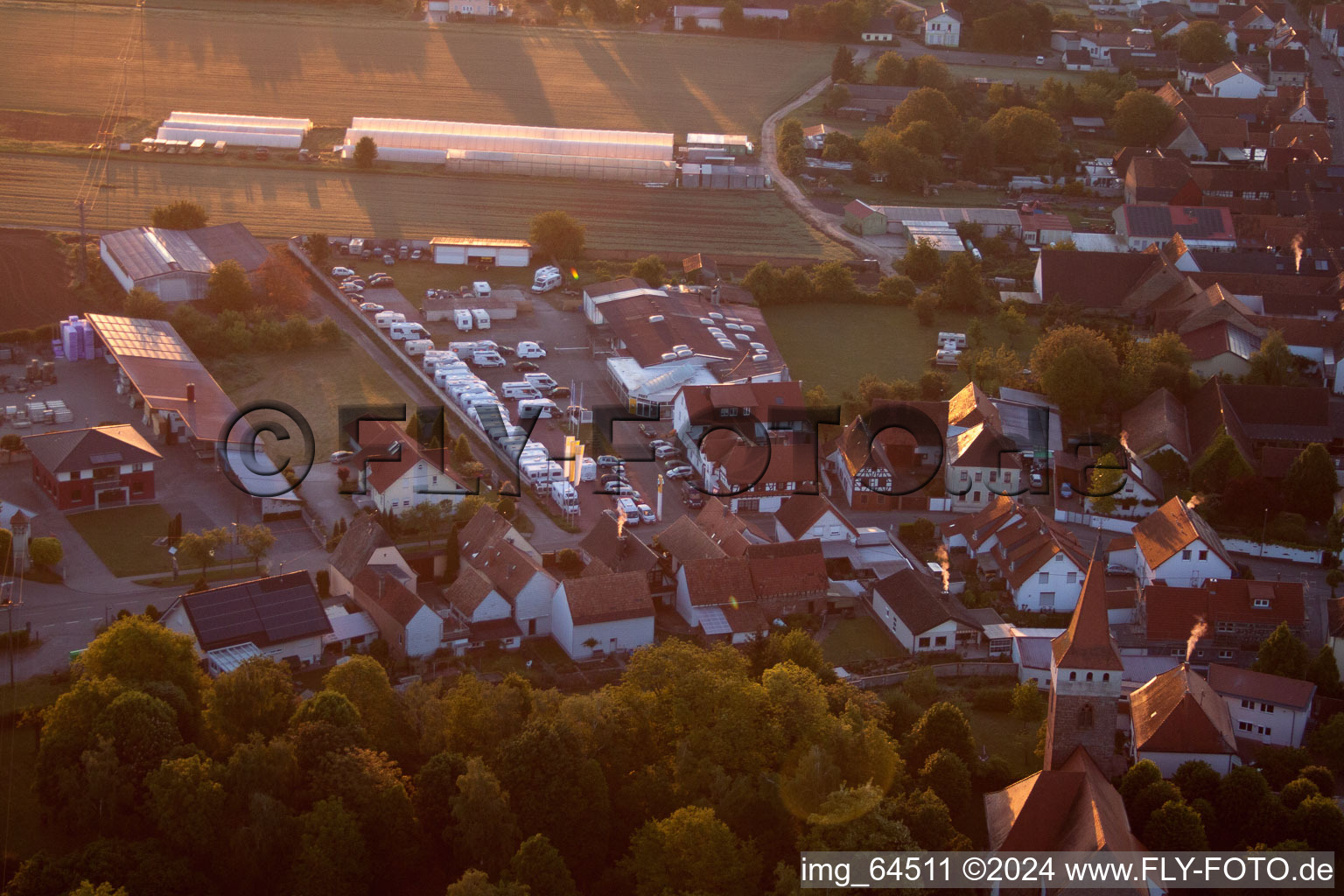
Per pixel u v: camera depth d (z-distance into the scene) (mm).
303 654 157125
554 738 123438
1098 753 128750
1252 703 150375
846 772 128875
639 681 137500
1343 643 164250
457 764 124188
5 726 139000
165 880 112312
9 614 163125
